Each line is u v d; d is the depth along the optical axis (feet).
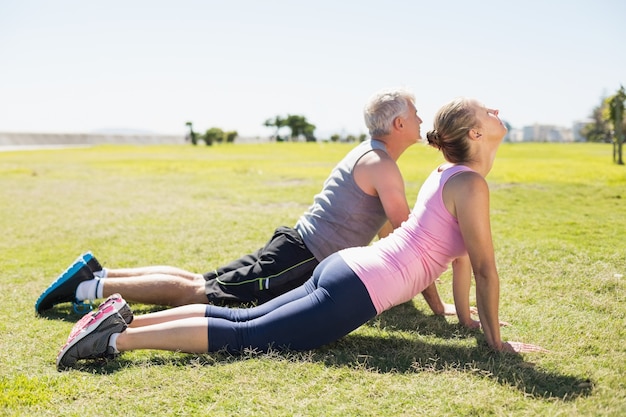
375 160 10.71
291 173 46.78
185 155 92.27
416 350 9.00
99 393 7.78
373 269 8.85
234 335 8.96
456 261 10.20
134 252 17.85
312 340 8.89
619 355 8.70
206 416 7.06
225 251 17.63
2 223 24.16
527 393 7.42
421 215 9.15
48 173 53.26
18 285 14.29
